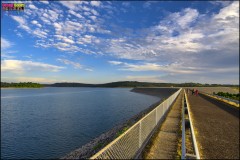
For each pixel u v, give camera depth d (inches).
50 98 3287.4
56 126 1077.8
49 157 655.1
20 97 3553.2
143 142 321.4
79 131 957.8
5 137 884.6
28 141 823.1
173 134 390.0
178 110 722.2
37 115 1472.7
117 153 214.4
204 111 754.8
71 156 509.7
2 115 1489.9
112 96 3750.0
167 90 4185.5
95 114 1464.1
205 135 401.1
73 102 2496.3
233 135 404.2
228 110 797.2
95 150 480.7
